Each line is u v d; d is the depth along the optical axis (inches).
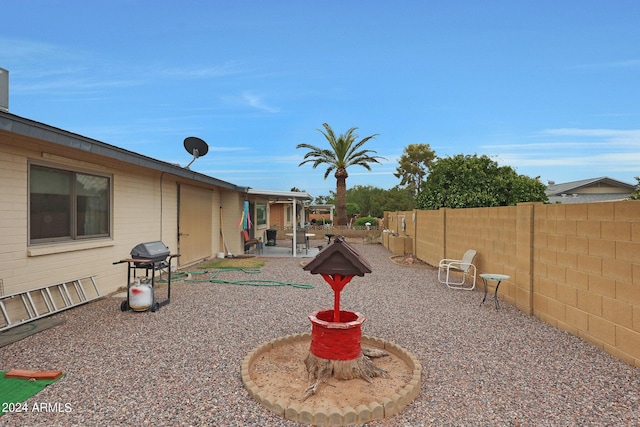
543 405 127.0
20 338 184.4
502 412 122.7
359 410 117.3
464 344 186.9
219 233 561.6
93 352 170.2
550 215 220.8
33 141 221.8
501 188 682.8
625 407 125.5
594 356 170.4
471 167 692.7
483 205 660.1
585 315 190.9
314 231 978.1
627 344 163.2
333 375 145.9
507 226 275.0
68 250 249.3
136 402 126.6
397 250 612.1
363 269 142.8
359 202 1758.1
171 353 170.9
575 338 194.5
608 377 148.4
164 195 392.8
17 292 208.8
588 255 188.2
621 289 166.6
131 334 196.1
